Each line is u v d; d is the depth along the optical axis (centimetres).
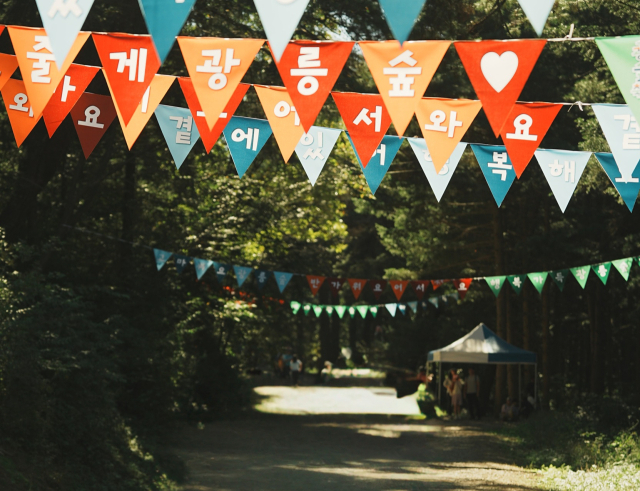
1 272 1000
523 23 1270
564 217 1959
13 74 625
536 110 496
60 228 1413
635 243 1619
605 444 1434
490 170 603
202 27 1242
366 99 521
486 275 2541
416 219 2495
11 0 1109
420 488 1066
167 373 1619
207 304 2002
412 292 3444
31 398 857
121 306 1540
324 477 1151
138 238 1725
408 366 3894
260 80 1314
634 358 2686
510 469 1319
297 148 575
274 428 1986
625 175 482
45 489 775
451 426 2156
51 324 945
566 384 2767
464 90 1321
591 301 2433
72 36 405
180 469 1149
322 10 1189
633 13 1177
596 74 1316
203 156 1584
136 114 533
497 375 2448
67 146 1316
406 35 356
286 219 2242
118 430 1091
